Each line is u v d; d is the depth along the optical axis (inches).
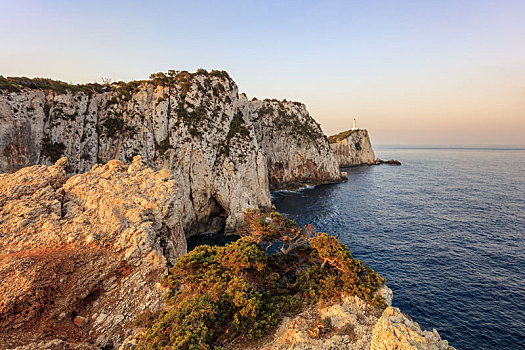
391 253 1630.2
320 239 824.3
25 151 1598.2
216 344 592.7
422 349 355.9
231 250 767.7
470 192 3331.7
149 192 1075.3
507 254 1587.1
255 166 2522.1
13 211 895.1
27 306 608.1
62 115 1781.5
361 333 582.2
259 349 580.1
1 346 535.5
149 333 552.4
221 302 644.1
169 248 998.4
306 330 605.6
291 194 3326.8
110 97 2055.9
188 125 2165.4
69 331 617.9
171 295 721.6
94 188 1057.5
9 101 1553.9
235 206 2166.6
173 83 2260.1
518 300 1165.1
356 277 710.5
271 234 906.1
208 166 2172.7
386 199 3016.7
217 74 2546.8
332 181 4109.3
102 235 841.5
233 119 2578.7
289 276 912.9
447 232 1963.6
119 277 773.3
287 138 3878.0
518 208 2566.4
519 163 7273.6
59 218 906.7
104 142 1972.2
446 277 1354.6
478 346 939.3
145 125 2057.1
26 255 741.3
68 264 732.0
